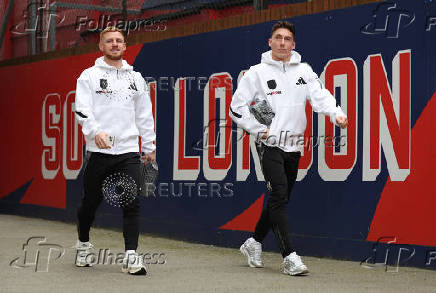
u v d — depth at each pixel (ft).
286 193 15.97
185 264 17.53
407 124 16.93
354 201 18.07
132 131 16.15
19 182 31.65
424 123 16.57
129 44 25.52
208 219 22.11
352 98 18.20
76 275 15.38
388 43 17.42
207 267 16.98
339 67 18.56
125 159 15.98
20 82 31.76
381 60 17.56
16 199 31.83
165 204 23.67
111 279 14.87
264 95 16.38
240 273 15.97
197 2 23.56
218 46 22.02
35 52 31.12
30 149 30.96
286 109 16.19
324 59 18.95
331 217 18.62
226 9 22.68
